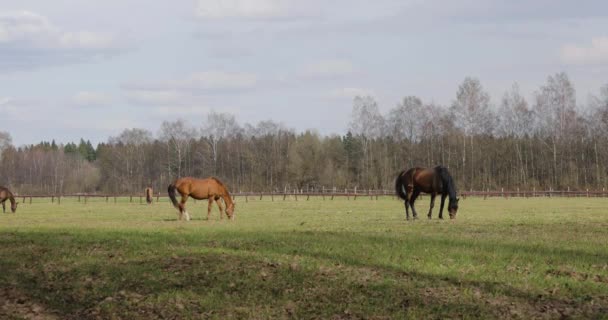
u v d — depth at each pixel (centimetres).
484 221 2609
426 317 1109
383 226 2384
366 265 1454
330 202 5519
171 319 1162
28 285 1410
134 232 2119
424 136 9131
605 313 1109
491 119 8231
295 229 2264
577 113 8319
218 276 1394
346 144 11944
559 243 1781
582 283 1277
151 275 1429
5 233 2156
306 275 1378
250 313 1166
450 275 1351
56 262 1595
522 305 1158
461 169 8706
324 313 1152
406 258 1528
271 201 5900
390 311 1149
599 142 8275
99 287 1364
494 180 8556
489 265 1441
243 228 2327
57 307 1262
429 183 2803
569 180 8094
